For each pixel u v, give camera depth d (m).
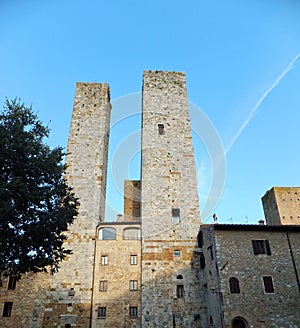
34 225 20.53
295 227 28.48
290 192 50.16
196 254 32.22
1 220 18.81
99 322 29.45
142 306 29.48
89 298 30.14
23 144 21.06
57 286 30.59
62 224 21.64
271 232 28.72
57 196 22.84
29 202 20.59
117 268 32.03
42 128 23.55
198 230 33.59
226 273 26.34
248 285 25.98
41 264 20.78
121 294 30.78
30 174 21.34
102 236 34.31
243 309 24.95
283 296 25.70
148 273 31.09
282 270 26.88
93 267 31.80
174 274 31.12
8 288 30.52
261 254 27.45
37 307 29.67
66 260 31.81
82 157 37.72
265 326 24.41
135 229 34.41
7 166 20.69
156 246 32.53
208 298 29.22
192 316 29.20
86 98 41.88
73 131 39.41
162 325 28.72
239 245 27.72
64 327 28.94
